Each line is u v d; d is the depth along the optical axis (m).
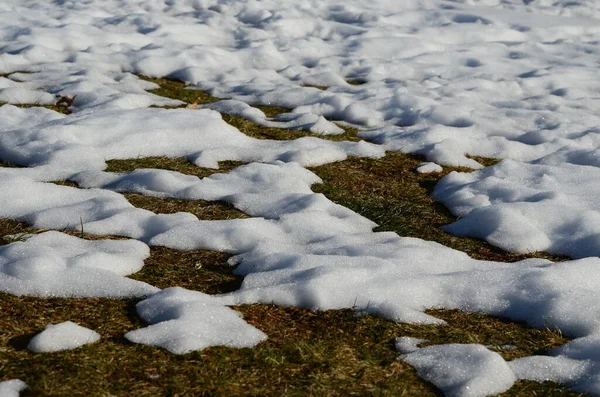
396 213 4.91
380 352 3.23
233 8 12.67
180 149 5.86
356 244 4.27
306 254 3.99
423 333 3.40
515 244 4.46
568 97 8.25
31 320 3.29
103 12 11.76
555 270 3.86
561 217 4.69
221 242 4.24
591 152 6.00
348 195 5.20
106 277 3.63
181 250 4.18
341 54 10.08
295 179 5.21
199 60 8.98
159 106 7.18
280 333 3.32
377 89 8.18
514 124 7.06
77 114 6.48
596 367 3.12
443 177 5.57
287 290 3.61
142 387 2.84
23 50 8.74
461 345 3.20
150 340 3.14
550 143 6.46
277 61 9.40
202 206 4.81
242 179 5.24
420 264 3.98
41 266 3.64
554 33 11.84
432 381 3.04
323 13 12.69
